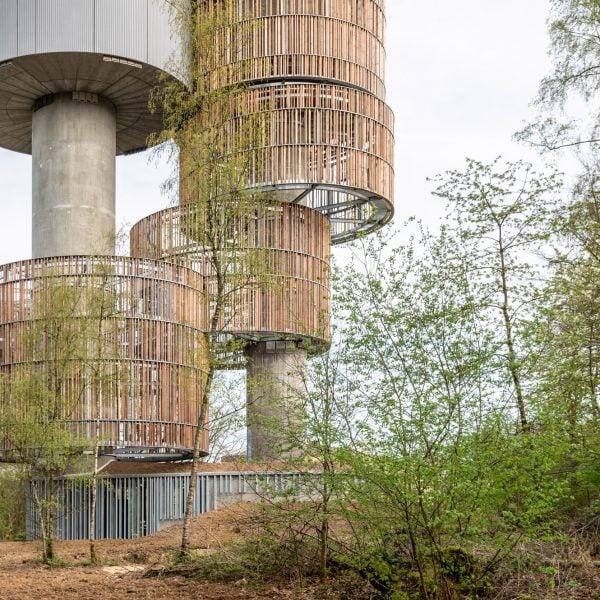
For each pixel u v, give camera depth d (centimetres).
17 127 3609
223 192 1664
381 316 1004
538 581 1062
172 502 2816
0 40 3050
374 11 3397
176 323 2848
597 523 1245
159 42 3089
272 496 1209
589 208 1650
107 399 2692
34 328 2017
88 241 3206
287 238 3212
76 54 3009
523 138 1719
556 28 1694
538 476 944
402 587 1044
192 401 2859
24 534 3153
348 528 1202
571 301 1389
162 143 1800
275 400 1179
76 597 1210
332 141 3161
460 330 974
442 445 937
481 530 945
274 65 3198
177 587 1298
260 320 3067
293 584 1239
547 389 977
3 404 1923
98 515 2850
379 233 1031
